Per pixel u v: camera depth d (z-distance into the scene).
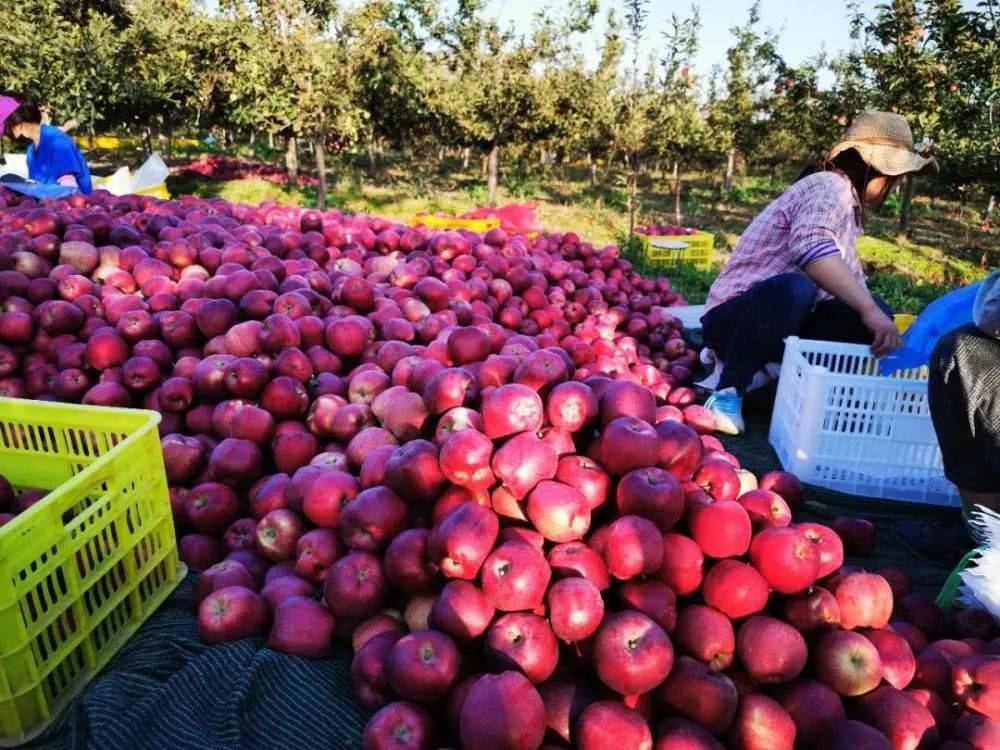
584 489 2.25
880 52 16.62
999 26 15.02
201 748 2.02
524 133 21.75
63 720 2.14
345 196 20.55
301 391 3.60
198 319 4.07
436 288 5.09
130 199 7.18
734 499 2.56
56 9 21.70
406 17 24.70
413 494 2.37
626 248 14.68
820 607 2.11
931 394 3.26
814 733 1.94
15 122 8.47
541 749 1.85
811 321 4.87
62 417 2.77
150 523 2.63
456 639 2.05
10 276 4.26
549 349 2.80
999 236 18.64
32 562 2.15
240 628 2.43
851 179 4.49
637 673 1.86
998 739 1.95
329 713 2.17
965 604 2.75
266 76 16.88
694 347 6.86
